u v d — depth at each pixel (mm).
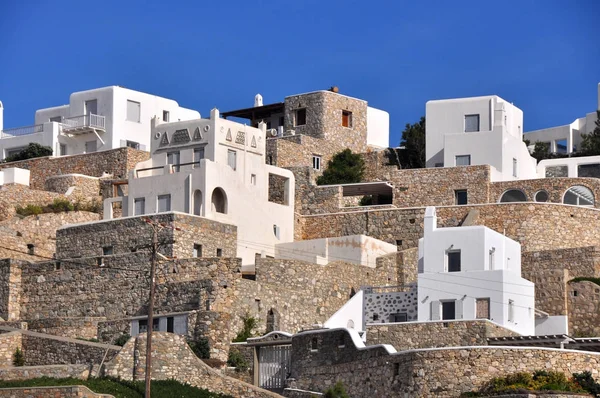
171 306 99250
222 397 86562
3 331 96188
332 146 134625
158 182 111562
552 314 102938
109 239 106188
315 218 120938
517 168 125562
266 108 142000
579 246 114438
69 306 104812
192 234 104000
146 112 136750
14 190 122500
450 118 127875
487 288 95562
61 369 87812
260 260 102938
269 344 92062
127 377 87375
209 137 114312
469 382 81625
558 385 80812
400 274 110812
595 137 141125
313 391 88125
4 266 107312
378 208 121812
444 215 116625
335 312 105000
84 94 136750
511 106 130375
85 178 125812
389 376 84000
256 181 116438
